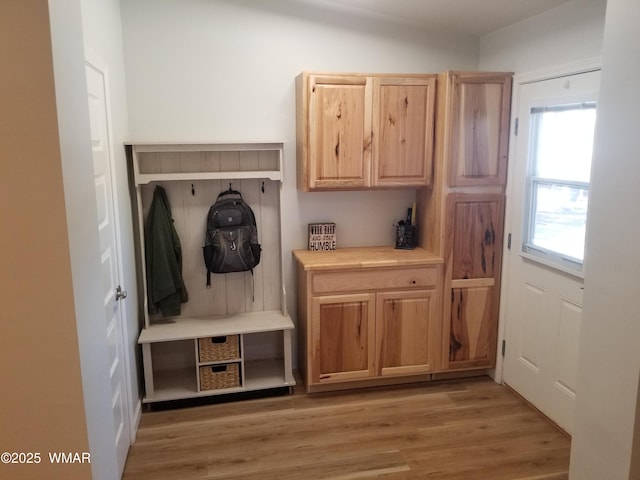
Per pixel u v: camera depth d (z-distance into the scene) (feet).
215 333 10.16
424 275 10.76
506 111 10.55
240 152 10.87
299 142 10.86
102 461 5.17
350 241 11.87
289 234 11.58
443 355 11.17
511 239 10.72
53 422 4.50
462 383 11.36
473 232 10.84
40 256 4.25
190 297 11.21
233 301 11.46
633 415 5.83
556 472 8.22
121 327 8.46
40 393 4.44
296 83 10.91
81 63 4.88
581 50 8.63
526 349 10.39
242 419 9.84
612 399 6.13
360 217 11.84
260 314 11.39
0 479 4.50
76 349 4.42
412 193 11.94
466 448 8.87
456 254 10.84
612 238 6.02
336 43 11.07
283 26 10.77
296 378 11.57
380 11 10.91
